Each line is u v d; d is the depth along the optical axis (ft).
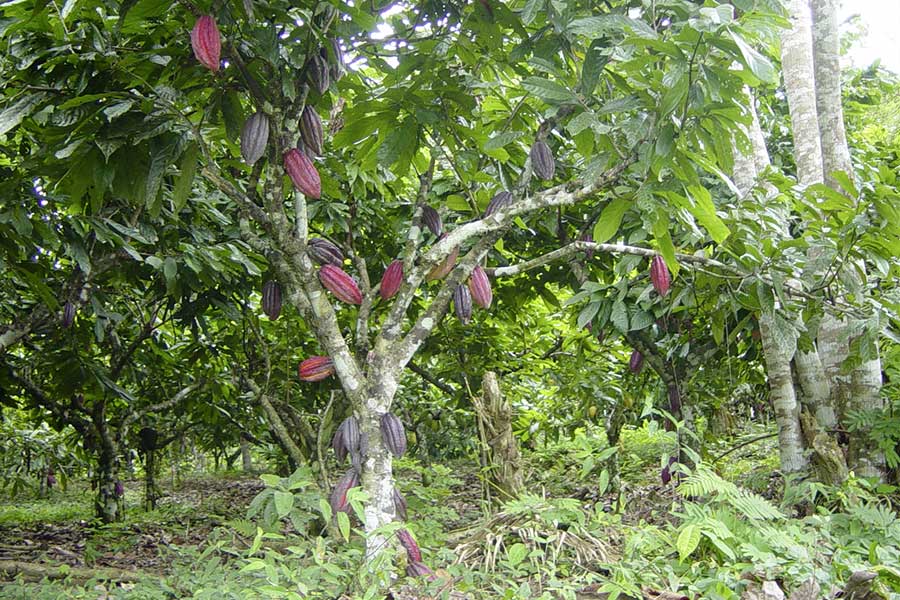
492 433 14.87
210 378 25.93
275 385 24.34
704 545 10.91
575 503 11.51
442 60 12.75
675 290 15.64
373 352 11.53
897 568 10.28
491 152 13.12
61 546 22.41
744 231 13.84
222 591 10.16
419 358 26.11
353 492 9.30
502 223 12.09
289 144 11.10
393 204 20.66
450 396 26.22
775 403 16.01
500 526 11.97
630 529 11.47
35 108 10.77
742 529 10.93
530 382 30.81
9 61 11.04
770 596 9.39
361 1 11.55
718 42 8.80
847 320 15.88
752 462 26.40
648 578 9.84
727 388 22.33
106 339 24.36
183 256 16.76
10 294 18.34
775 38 9.44
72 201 12.13
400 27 13.32
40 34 10.49
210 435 35.12
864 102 27.27
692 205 10.75
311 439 19.49
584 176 10.78
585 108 10.31
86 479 56.13
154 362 27.17
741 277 13.70
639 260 15.17
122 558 19.31
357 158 13.26
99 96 9.85
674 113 9.86
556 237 19.20
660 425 23.52
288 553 12.94
